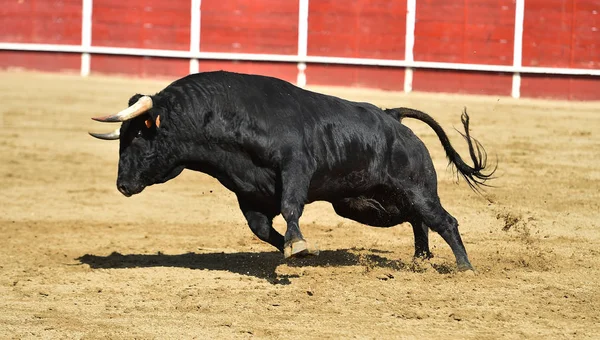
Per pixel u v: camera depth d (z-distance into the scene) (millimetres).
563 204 23172
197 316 12414
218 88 13852
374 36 42750
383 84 42781
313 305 12977
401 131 14875
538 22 42344
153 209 22109
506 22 42469
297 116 13898
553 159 29453
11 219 20547
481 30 42531
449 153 15898
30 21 42938
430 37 42625
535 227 20328
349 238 18734
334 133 14125
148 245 17766
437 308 12961
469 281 14484
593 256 17031
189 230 19609
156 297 13352
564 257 16828
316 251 13070
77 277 14578
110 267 15406
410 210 15062
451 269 15281
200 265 15625
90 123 33312
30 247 17312
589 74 42281
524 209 22469
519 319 12547
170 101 13781
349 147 14203
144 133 13922
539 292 13992
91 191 24188
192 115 13734
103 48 42875
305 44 42812
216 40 42938
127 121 14008
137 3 42875
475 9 42500
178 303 13023
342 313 12625
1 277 14547
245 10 42906
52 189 24297
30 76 41625
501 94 42594
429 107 38281
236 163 13945
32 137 30938
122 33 43062
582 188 25375
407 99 40375
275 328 11914
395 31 42656
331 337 11586
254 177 13977
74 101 36625
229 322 12109
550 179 26516
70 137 31219
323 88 42469
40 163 27641
